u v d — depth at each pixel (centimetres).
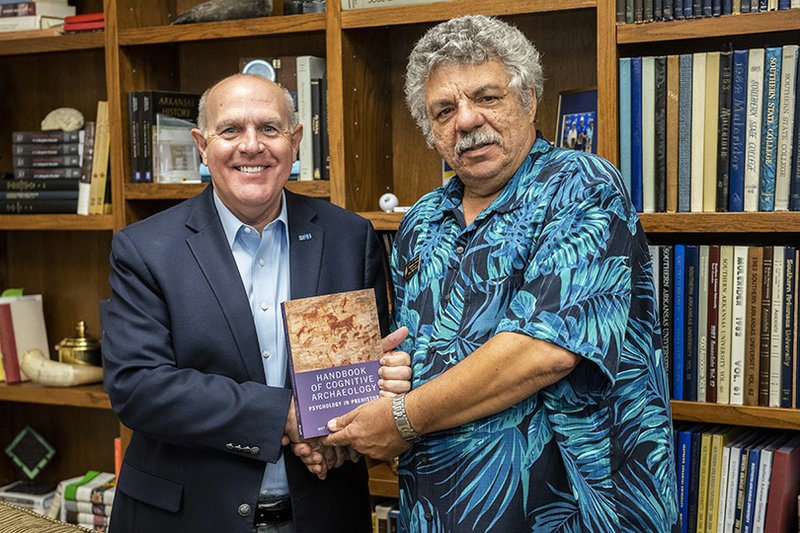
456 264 172
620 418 161
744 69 207
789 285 206
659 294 218
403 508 177
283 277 192
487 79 164
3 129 328
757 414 209
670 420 169
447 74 167
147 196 272
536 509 161
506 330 156
